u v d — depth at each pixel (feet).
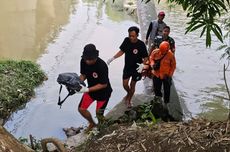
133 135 14.48
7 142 13.51
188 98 28.14
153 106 23.32
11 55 42.09
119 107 25.25
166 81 23.45
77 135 22.18
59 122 26.84
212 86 30.63
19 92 30.86
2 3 64.23
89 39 47.50
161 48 23.07
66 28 53.11
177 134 13.66
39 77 34.94
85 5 67.82
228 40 40.52
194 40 43.14
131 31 23.62
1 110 28.12
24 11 60.80
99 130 16.44
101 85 20.57
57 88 33.06
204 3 10.10
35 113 28.37
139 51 24.12
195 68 34.50
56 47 45.09
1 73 33.50
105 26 53.88
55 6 65.92
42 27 53.47
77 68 38.29
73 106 29.35
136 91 29.37
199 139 13.15
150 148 13.48
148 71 24.11
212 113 25.66
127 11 61.98
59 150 15.38
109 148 14.34
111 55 40.63
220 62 36.04
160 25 29.01
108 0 71.26
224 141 12.83
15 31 51.06
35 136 24.99
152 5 48.29
